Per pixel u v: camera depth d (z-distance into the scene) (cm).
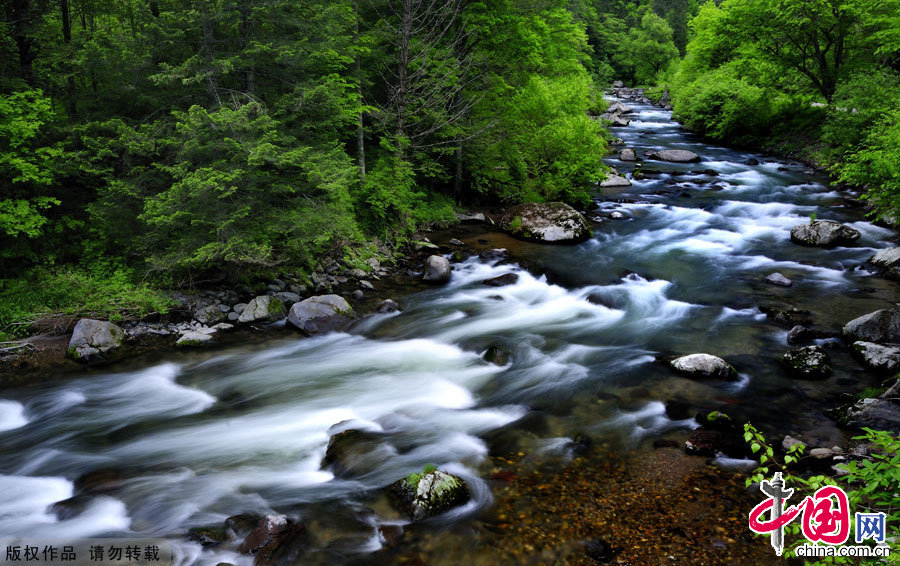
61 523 636
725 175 2634
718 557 550
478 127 1875
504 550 570
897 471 384
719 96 3559
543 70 2867
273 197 1277
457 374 1005
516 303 1348
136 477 721
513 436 793
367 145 1975
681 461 718
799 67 3050
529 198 2041
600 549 566
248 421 859
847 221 1881
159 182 1199
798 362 954
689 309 1274
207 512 650
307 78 1351
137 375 995
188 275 1253
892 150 1443
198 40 1220
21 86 1214
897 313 1037
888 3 2559
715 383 930
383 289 1428
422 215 1872
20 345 1049
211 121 1085
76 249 1292
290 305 1284
